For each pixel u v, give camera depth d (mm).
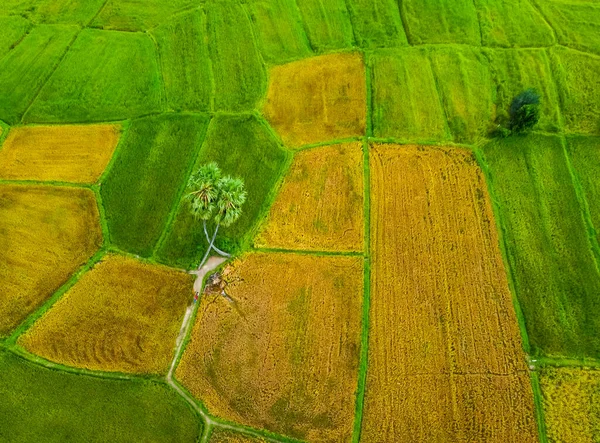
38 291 36219
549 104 45594
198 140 44062
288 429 30516
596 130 43531
